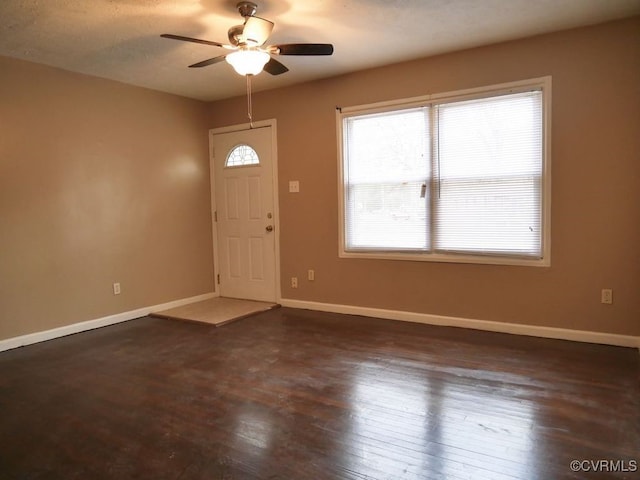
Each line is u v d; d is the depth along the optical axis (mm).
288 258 4992
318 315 4590
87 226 4250
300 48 2814
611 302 3383
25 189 3793
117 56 3727
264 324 4289
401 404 2500
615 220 3330
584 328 3486
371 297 4465
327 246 4691
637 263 3285
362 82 4312
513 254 3713
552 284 3576
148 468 1959
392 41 3557
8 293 3697
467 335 3746
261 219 5156
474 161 3828
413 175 4129
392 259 4297
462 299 3971
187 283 5234
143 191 4742
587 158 3385
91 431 2301
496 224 3773
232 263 5445
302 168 4777
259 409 2490
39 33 3195
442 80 3906
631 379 2740
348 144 4484
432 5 2924
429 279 4121
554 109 3465
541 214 3578
